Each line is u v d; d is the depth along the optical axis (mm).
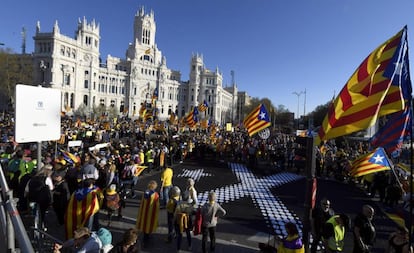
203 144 26672
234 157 26453
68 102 77438
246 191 15156
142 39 114562
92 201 7105
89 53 84875
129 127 41500
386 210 12445
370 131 36875
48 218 9117
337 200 14062
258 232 9430
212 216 7164
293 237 5523
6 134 20938
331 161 20266
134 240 4781
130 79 99125
